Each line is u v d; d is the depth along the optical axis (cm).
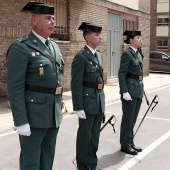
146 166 482
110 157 518
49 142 341
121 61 511
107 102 1068
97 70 418
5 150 557
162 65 2252
